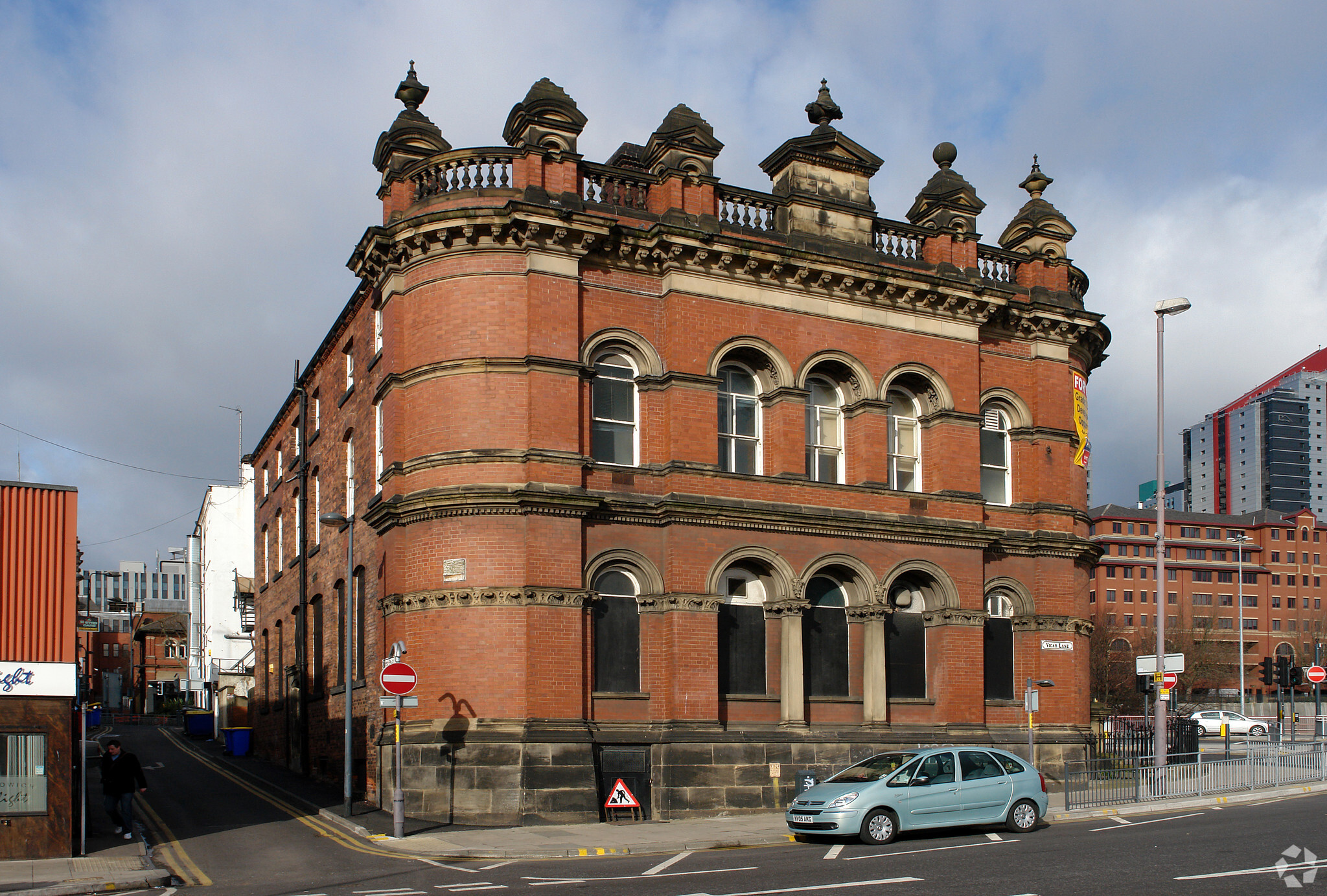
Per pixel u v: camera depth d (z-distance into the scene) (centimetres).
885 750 2609
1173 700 5725
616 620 2464
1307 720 6488
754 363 2683
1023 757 2794
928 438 2847
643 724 2428
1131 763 2783
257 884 1617
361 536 2830
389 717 2439
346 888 1531
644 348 2544
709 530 2517
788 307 2683
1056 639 2922
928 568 2745
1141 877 1423
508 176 2503
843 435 2772
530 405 2389
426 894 1450
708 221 2602
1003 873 1481
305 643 3478
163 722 7144
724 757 2433
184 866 1817
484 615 2320
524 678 2297
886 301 2795
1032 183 3178
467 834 2086
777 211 2767
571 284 2459
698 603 2472
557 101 2506
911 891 1362
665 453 2520
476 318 2417
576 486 2402
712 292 2600
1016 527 2942
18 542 1919
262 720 4178
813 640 2655
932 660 2762
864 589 2688
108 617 13238
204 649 5919
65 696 1908
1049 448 3008
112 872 1703
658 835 2058
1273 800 2527
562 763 2275
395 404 2483
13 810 1856
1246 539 9838
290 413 3953
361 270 2659
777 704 2570
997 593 2925
